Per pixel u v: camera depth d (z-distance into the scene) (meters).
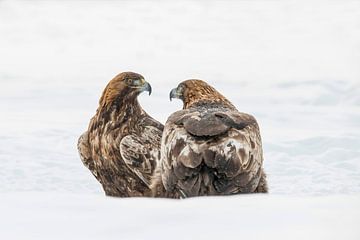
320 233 5.07
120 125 12.31
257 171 9.97
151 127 12.48
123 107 12.36
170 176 9.91
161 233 5.21
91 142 12.41
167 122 10.26
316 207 5.89
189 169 9.64
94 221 5.70
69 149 17.66
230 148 9.66
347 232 5.10
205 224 5.37
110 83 12.35
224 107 11.47
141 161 12.09
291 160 16.75
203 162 9.63
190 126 9.79
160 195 11.81
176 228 5.30
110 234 5.30
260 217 5.54
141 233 5.25
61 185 14.68
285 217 5.52
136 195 12.23
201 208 5.95
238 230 5.18
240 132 9.85
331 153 17.09
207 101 11.88
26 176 15.16
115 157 12.20
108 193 12.61
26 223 5.74
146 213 5.84
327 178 15.00
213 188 9.71
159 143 12.29
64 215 5.98
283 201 6.21
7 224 5.72
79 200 6.66
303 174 15.45
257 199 6.34
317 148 18.05
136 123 12.45
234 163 9.64
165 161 10.02
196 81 12.31
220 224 5.36
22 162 16.19
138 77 12.36
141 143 12.20
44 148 17.64
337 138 18.36
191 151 9.62
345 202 6.09
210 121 9.83
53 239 5.28
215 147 9.62
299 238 4.97
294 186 14.43
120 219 5.69
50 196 6.92
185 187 9.72
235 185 9.76
